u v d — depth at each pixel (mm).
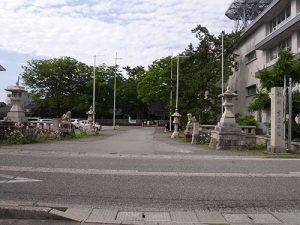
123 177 9867
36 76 68000
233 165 12445
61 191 8250
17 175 9828
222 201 7758
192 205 7453
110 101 75312
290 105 17469
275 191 8602
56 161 12523
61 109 69125
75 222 6250
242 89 43125
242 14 44031
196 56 43375
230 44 40812
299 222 6434
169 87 50094
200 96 40062
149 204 7465
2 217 6418
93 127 40250
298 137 20984
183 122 39281
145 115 86438
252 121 32219
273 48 34594
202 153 16672
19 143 19812
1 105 66500
